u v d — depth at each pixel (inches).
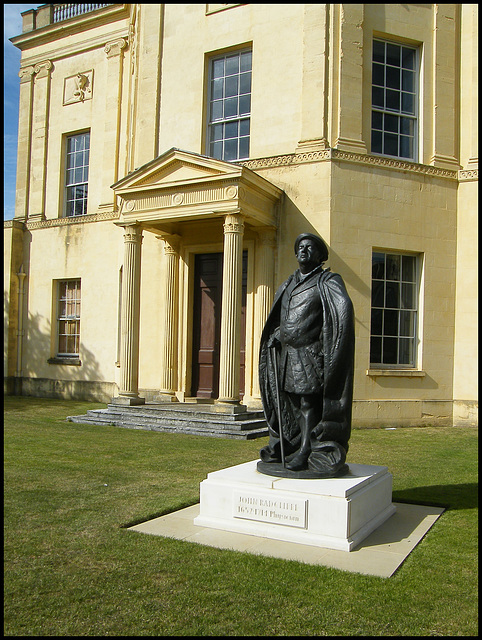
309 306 231.6
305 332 231.8
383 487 239.0
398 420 550.0
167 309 604.7
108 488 280.1
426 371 566.6
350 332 221.0
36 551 195.9
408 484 299.1
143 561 187.5
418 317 573.9
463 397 571.2
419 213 569.3
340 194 539.8
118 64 783.7
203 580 173.0
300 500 207.6
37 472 313.3
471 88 593.9
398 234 559.2
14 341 842.8
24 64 872.9
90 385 768.9
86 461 344.5
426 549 202.5
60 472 313.9
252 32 593.9
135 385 550.6
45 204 846.5
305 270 241.1
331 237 534.0
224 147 616.1
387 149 580.4
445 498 269.4
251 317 570.6
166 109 641.6
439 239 577.3
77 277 798.5
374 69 577.9
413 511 250.4
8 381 836.0
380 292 562.3
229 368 490.6
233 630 144.5
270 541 207.8
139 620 149.1
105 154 784.3
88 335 778.2
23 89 874.1
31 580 172.9
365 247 545.6
